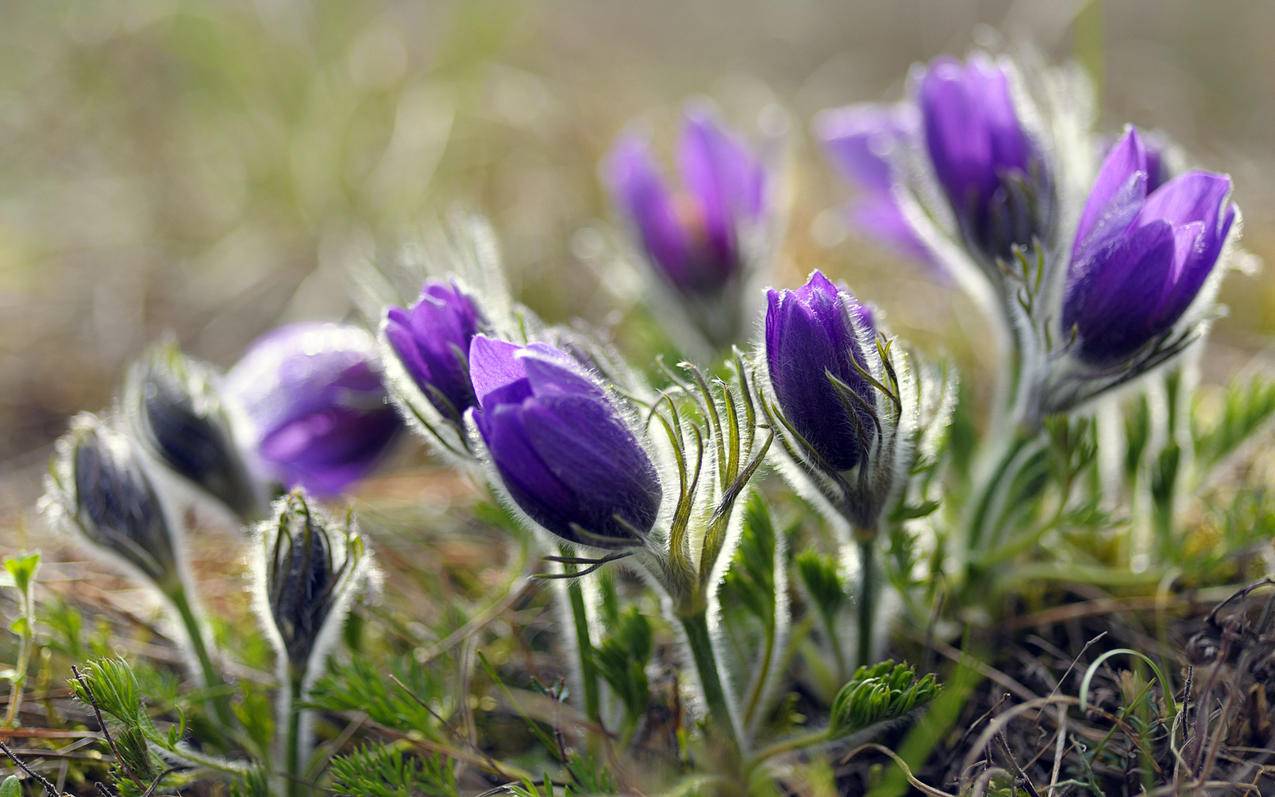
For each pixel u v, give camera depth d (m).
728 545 0.51
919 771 0.53
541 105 0.92
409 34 1.00
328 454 0.59
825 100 1.00
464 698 0.55
